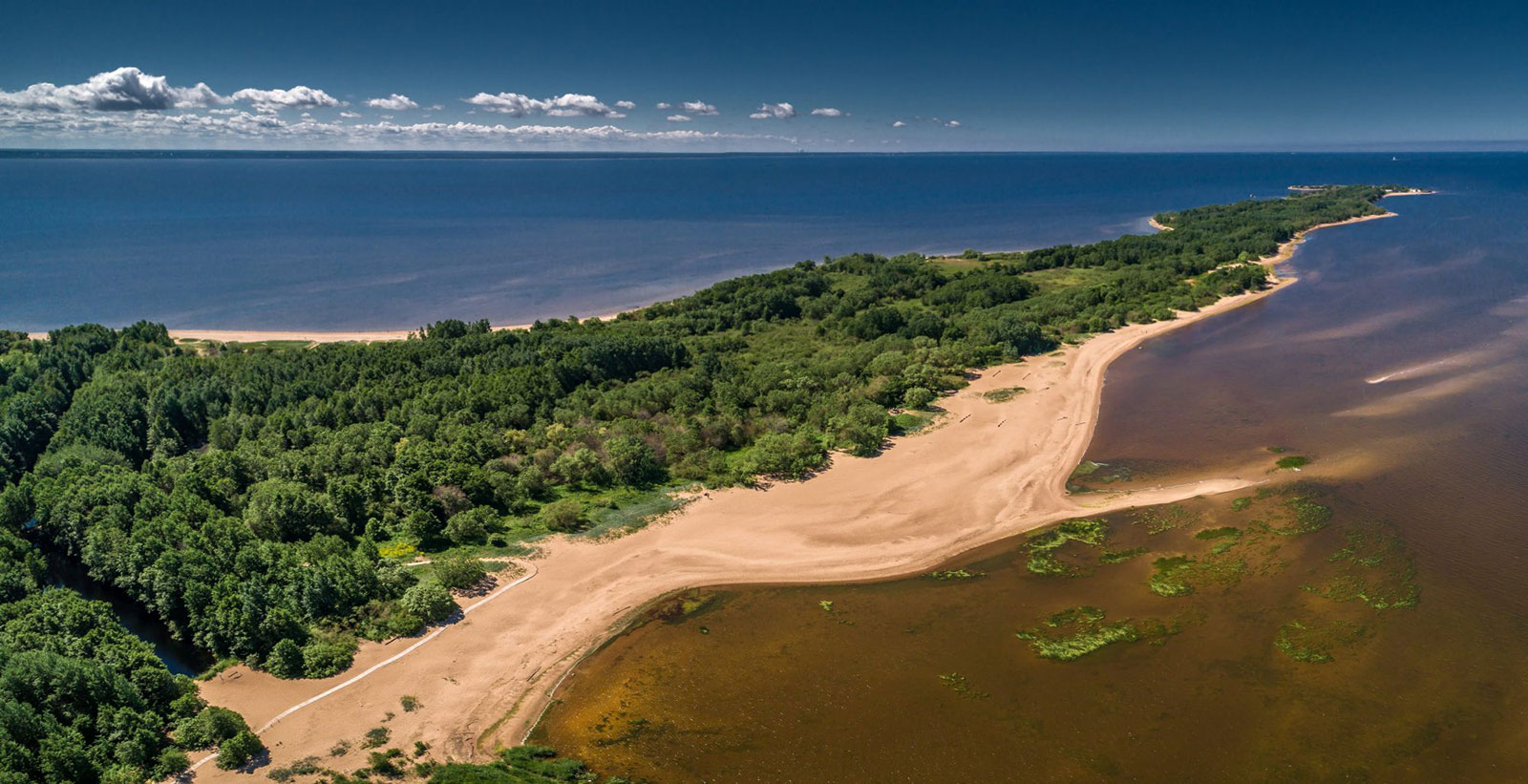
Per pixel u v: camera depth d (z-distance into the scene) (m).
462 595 61.09
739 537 70.00
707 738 48.00
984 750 46.50
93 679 45.88
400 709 49.84
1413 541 65.88
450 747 47.22
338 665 53.03
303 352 116.88
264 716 48.59
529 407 94.88
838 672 53.31
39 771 41.69
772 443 83.38
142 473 75.25
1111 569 64.50
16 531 70.69
